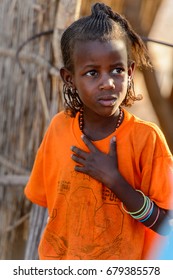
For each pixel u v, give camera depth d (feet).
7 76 11.90
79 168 7.68
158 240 7.91
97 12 7.45
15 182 11.98
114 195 7.66
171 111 14.67
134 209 7.51
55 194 8.07
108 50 7.22
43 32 10.99
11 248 12.15
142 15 12.22
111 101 7.27
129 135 7.66
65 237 7.95
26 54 11.46
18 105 11.79
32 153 11.80
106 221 7.68
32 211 10.82
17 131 11.89
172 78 15.55
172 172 7.63
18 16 11.60
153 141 7.63
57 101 10.71
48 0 11.09
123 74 7.34
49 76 11.14
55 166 8.04
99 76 7.29
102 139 7.72
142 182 7.71
